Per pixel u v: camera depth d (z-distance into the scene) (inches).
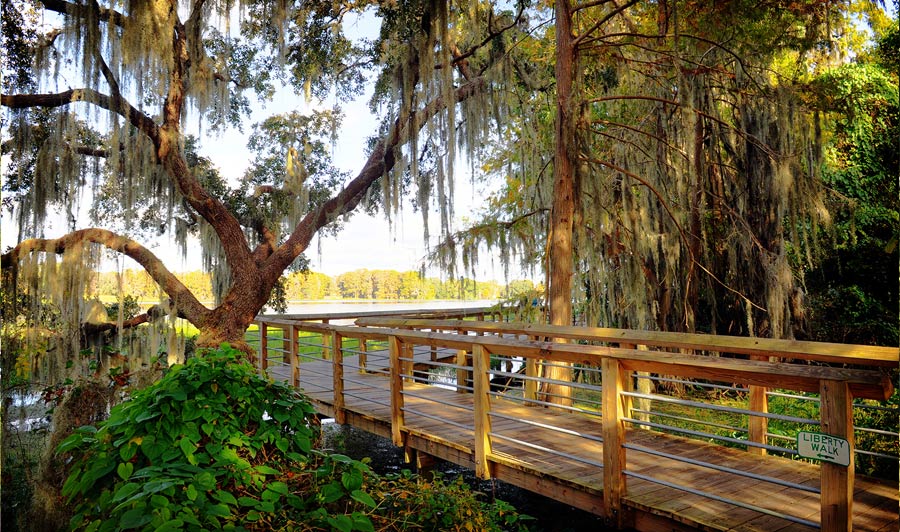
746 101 302.0
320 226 404.5
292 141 415.8
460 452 162.7
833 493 88.2
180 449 100.4
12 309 309.7
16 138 317.7
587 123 245.9
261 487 100.0
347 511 107.6
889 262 309.7
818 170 276.5
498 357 358.6
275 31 373.7
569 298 247.0
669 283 321.1
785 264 279.0
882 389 83.3
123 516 78.7
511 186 457.4
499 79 331.0
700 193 323.6
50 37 318.7
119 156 343.0
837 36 307.3
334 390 222.5
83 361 290.4
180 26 354.6
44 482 129.0
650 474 135.6
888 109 316.5
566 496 133.0
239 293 373.7
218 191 435.8
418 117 344.8
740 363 100.2
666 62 302.5
